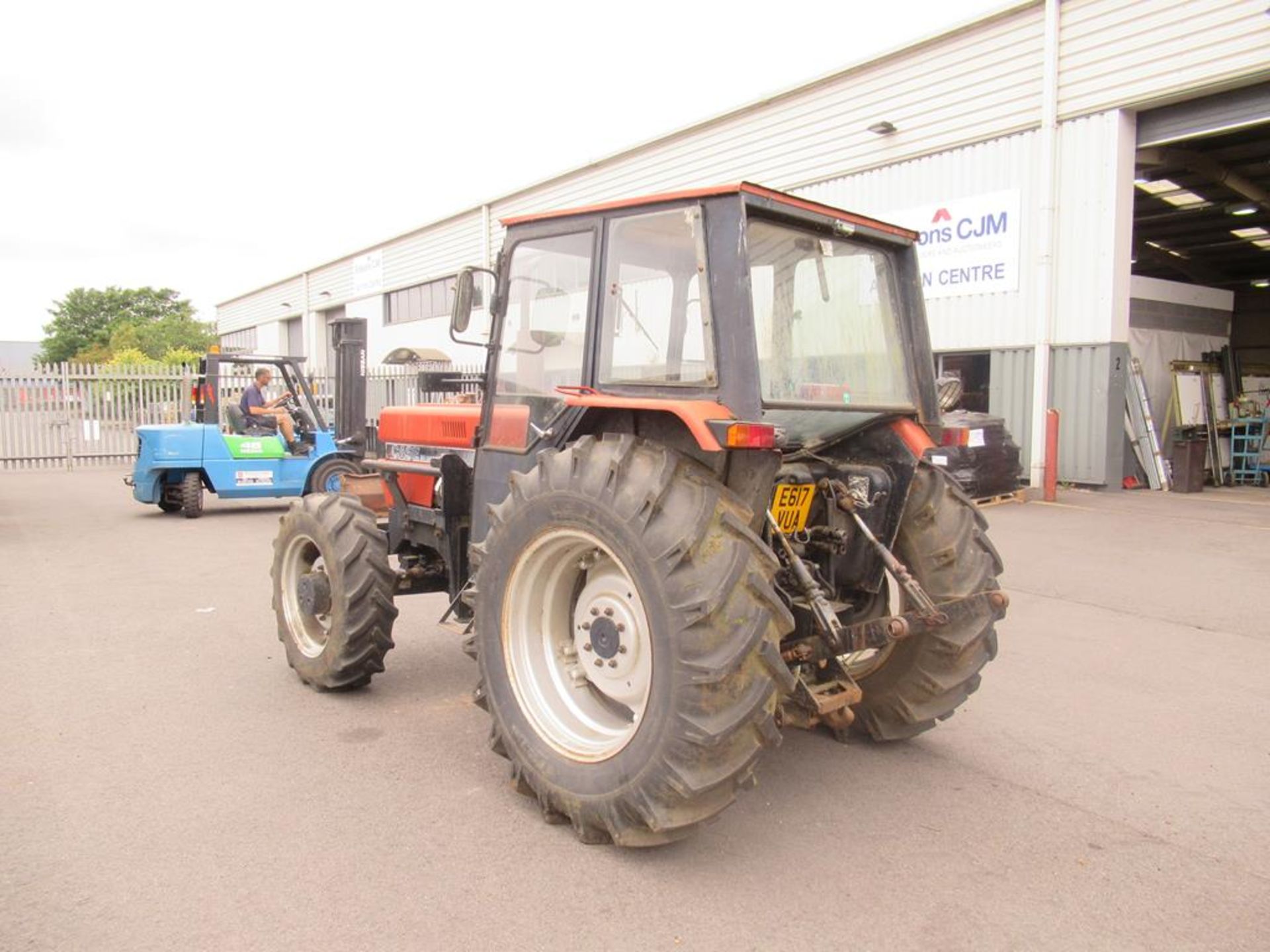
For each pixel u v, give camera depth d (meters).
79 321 71.88
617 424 3.42
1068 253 11.90
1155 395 13.36
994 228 12.59
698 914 2.71
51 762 3.77
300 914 2.68
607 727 3.27
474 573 3.94
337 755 3.87
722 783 2.80
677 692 2.76
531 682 3.34
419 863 2.98
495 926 2.63
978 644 3.82
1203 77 10.53
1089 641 5.70
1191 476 12.22
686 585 2.77
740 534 2.86
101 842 3.10
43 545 9.16
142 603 6.62
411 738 4.07
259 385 11.88
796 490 3.57
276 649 5.46
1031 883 2.91
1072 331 11.93
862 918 2.70
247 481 11.29
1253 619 6.16
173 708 4.43
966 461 10.49
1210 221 18.03
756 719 2.79
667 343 3.25
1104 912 2.75
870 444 3.88
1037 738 4.17
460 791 3.53
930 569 3.74
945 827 3.29
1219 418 13.80
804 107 14.91
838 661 3.38
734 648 2.73
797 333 3.47
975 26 12.54
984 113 12.57
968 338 13.06
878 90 13.80
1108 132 11.43
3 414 17.66
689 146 17.06
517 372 3.90
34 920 2.63
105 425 18.41
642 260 3.33
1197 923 2.70
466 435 4.38
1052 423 11.07
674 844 3.13
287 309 37.41
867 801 3.50
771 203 3.22
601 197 19.42
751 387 2.98
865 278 3.79
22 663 5.14
